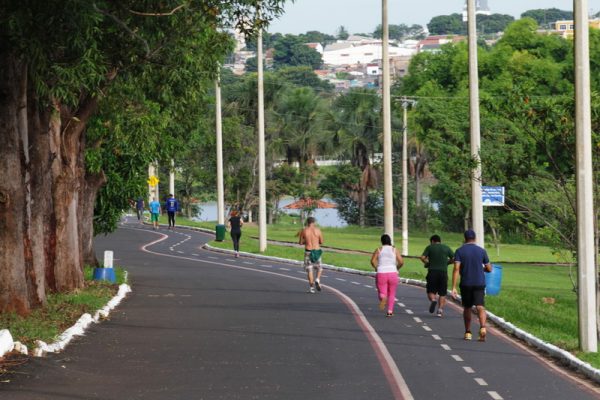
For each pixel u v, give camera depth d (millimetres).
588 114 27516
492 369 24797
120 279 46625
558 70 123438
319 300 41500
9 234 30016
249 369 24156
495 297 44188
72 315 32000
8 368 22734
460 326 33406
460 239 116875
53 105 32125
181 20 30688
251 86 138875
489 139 45719
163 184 137375
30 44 26078
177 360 25375
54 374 22688
